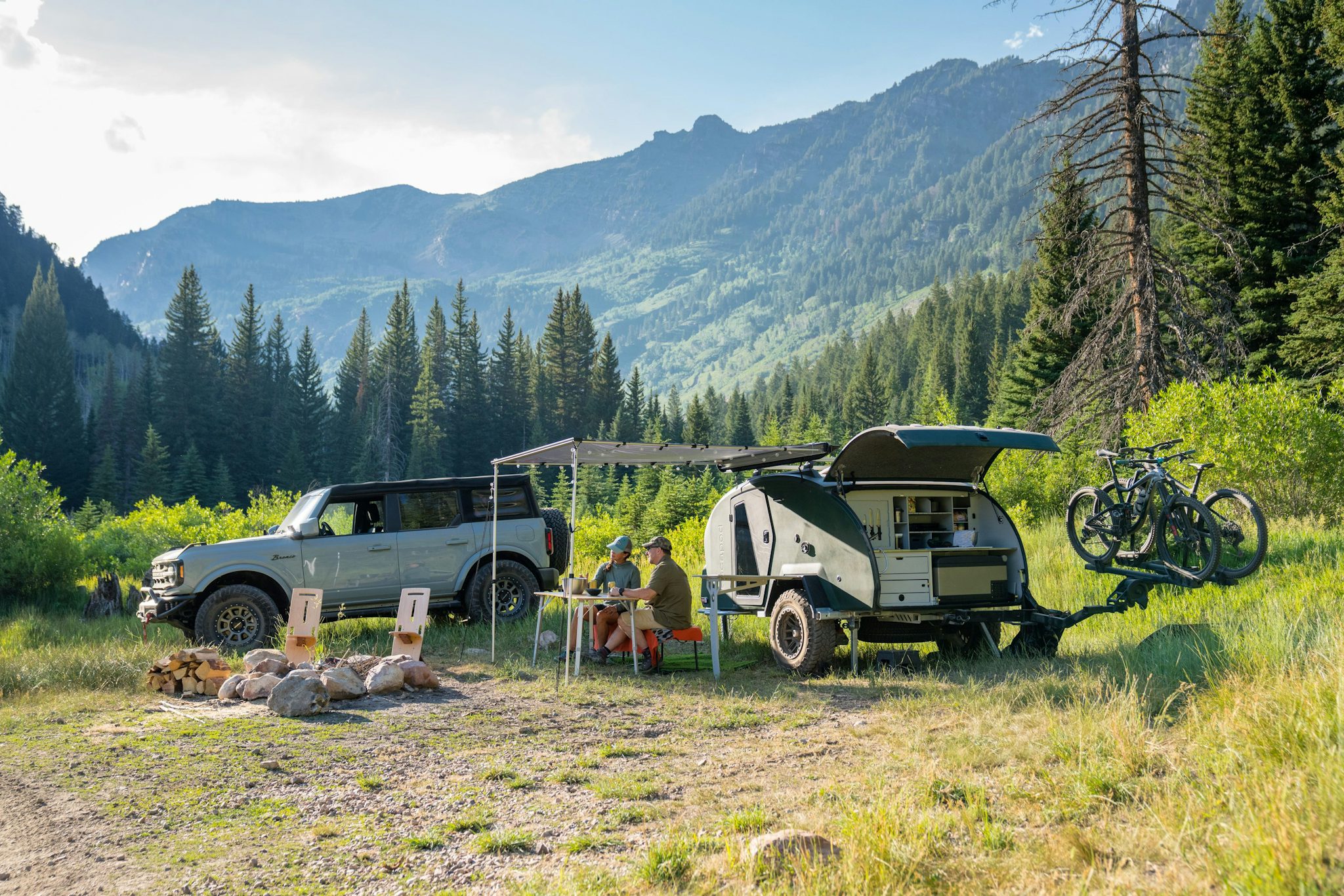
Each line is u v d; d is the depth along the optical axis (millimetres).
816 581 9438
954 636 10039
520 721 7398
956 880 3629
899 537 9641
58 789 5559
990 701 7023
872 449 9242
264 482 111812
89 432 117938
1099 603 11398
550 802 5215
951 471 9945
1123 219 20531
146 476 89250
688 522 30812
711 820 4688
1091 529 10148
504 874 4109
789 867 3719
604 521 36719
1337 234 23562
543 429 127750
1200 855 3492
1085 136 20297
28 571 17000
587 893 3693
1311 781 3996
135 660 9906
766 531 10398
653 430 128000
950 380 136500
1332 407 16406
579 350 131625
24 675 9078
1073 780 4734
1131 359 20359
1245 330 24938
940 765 5438
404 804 5203
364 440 112062
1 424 113188
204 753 6391
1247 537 8906
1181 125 20297
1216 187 24891
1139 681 6965
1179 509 9195
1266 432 13617
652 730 7027
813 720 7184
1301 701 4977
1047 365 34469
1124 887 3340
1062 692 6957
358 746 6570
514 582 12555
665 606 9695
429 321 134250
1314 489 13500
